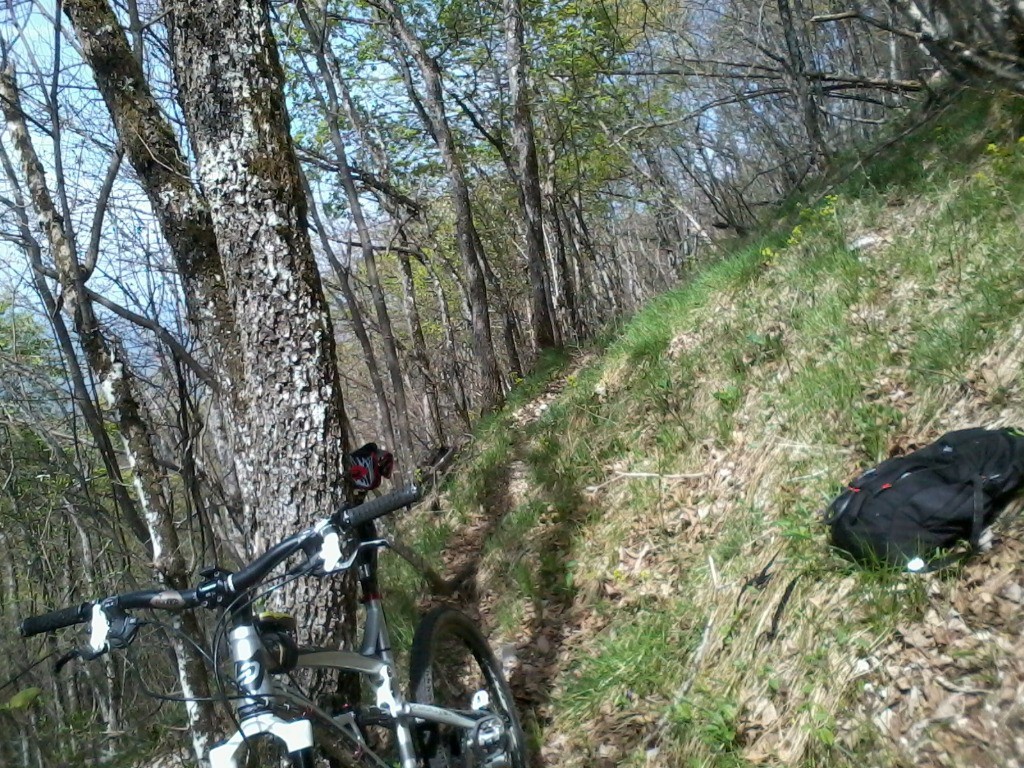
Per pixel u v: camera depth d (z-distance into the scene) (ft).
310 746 8.39
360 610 19.15
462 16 45.52
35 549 23.91
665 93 55.06
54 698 16.58
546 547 19.07
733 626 13.33
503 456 25.07
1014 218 18.40
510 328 57.62
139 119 14.55
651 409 21.81
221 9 12.30
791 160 42.98
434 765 10.91
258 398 12.32
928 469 12.19
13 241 17.33
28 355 23.50
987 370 14.70
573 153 54.19
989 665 10.25
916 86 31.83
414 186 51.57
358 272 59.47
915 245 20.10
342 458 12.44
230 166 12.24
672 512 17.85
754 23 44.47
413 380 66.74
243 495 13.64
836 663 11.49
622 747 12.76
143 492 13.96
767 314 21.84
